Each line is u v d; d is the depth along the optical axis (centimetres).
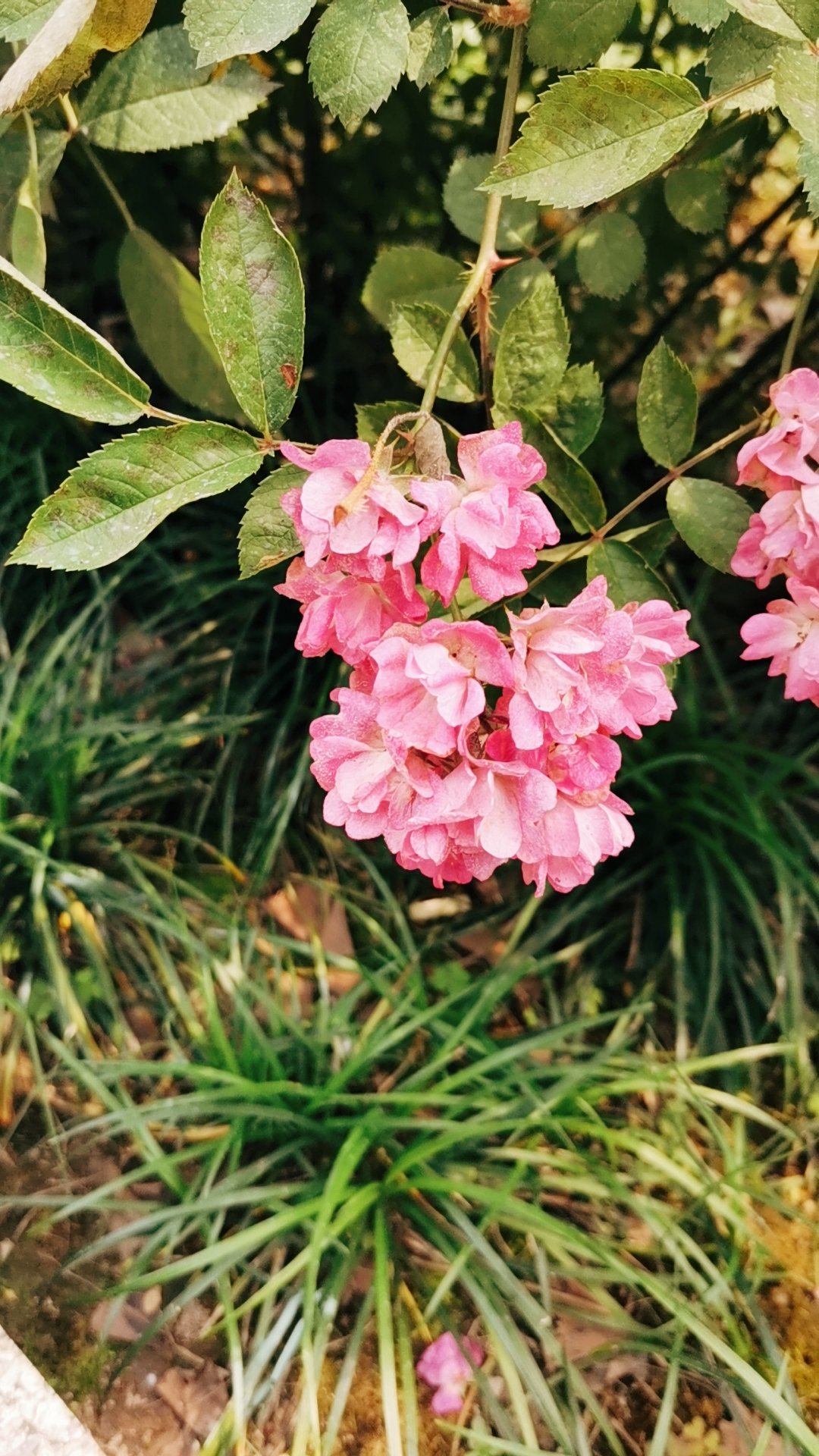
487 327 33
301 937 50
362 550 24
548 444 33
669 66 43
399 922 47
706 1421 38
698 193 39
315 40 26
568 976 50
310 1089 41
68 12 25
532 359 31
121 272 38
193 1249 40
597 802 28
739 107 30
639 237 38
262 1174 42
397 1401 35
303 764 50
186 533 56
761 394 53
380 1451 37
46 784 47
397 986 47
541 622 26
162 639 56
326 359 56
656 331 52
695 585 59
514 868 53
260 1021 47
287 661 56
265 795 51
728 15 28
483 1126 39
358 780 26
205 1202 38
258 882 48
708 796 52
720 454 55
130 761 51
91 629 52
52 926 47
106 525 25
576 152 25
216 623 55
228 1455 36
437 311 33
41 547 25
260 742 55
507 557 25
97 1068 41
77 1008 43
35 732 48
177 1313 38
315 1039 43
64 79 27
